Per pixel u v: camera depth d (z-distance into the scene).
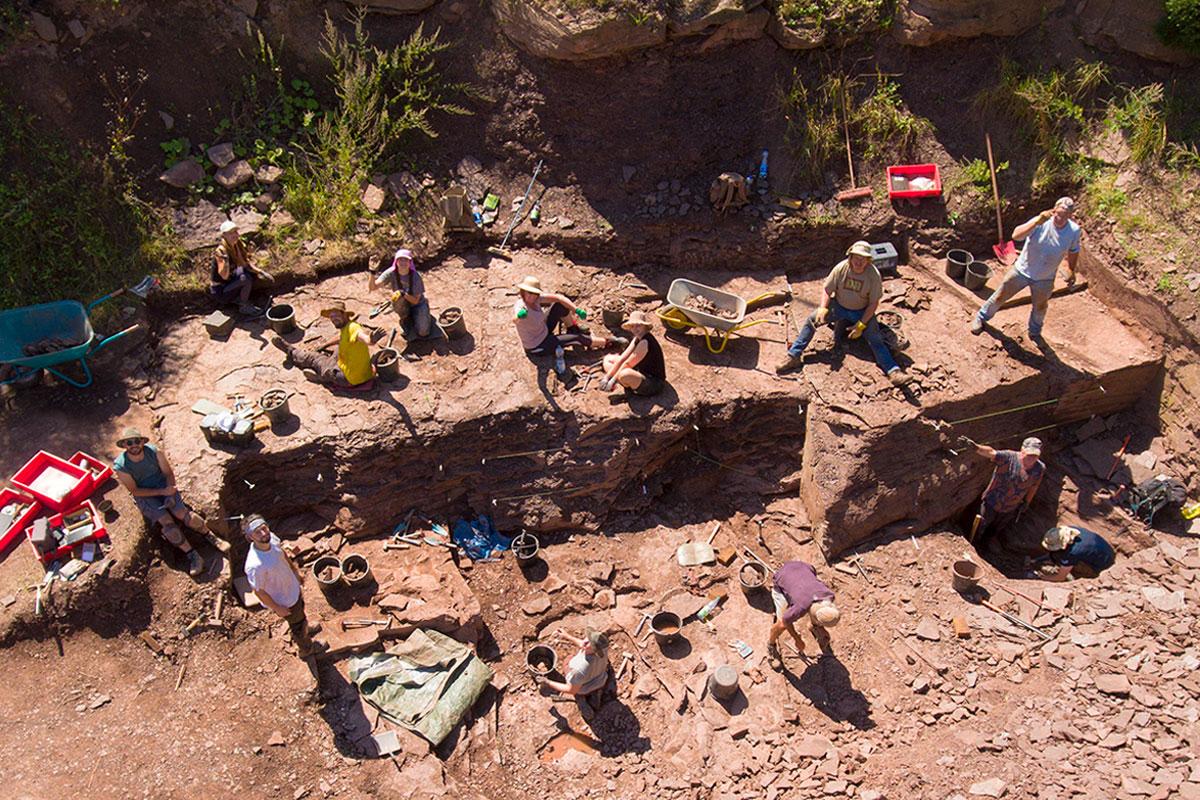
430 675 9.12
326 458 10.27
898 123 12.67
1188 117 12.35
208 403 10.45
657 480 11.28
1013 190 12.58
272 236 11.97
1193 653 9.16
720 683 9.07
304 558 10.13
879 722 9.04
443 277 12.14
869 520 10.55
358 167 12.49
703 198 12.50
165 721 8.51
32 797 7.81
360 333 10.31
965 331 11.63
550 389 10.81
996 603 9.98
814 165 12.55
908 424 10.66
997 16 12.63
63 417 10.27
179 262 11.53
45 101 11.54
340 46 12.69
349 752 8.58
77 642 8.86
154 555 9.30
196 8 12.25
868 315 10.89
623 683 9.48
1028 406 11.27
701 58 12.48
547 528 10.75
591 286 12.15
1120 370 11.30
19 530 9.23
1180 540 10.74
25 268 11.03
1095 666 9.16
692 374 11.24
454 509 10.78
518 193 12.66
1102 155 12.51
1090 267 12.25
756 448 11.42
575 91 12.48
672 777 8.67
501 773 8.73
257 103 12.54
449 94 12.80
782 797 8.44
